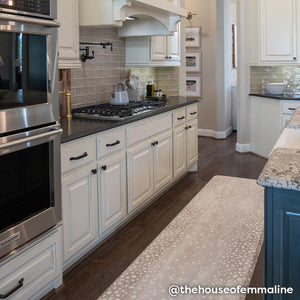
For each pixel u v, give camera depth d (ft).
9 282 6.52
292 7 17.17
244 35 18.92
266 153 18.45
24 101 6.64
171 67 16.99
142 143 11.32
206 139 24.03
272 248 4.73
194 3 23.75
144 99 15.34
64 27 9.32
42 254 7.29
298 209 4.54
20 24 6.38
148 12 12.21
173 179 13.87
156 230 10.78
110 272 8.57
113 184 9.85
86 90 12.23
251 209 12.16
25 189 6.81
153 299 7.54
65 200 8.05
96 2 10.71
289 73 19.16
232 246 9.75
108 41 13.21
